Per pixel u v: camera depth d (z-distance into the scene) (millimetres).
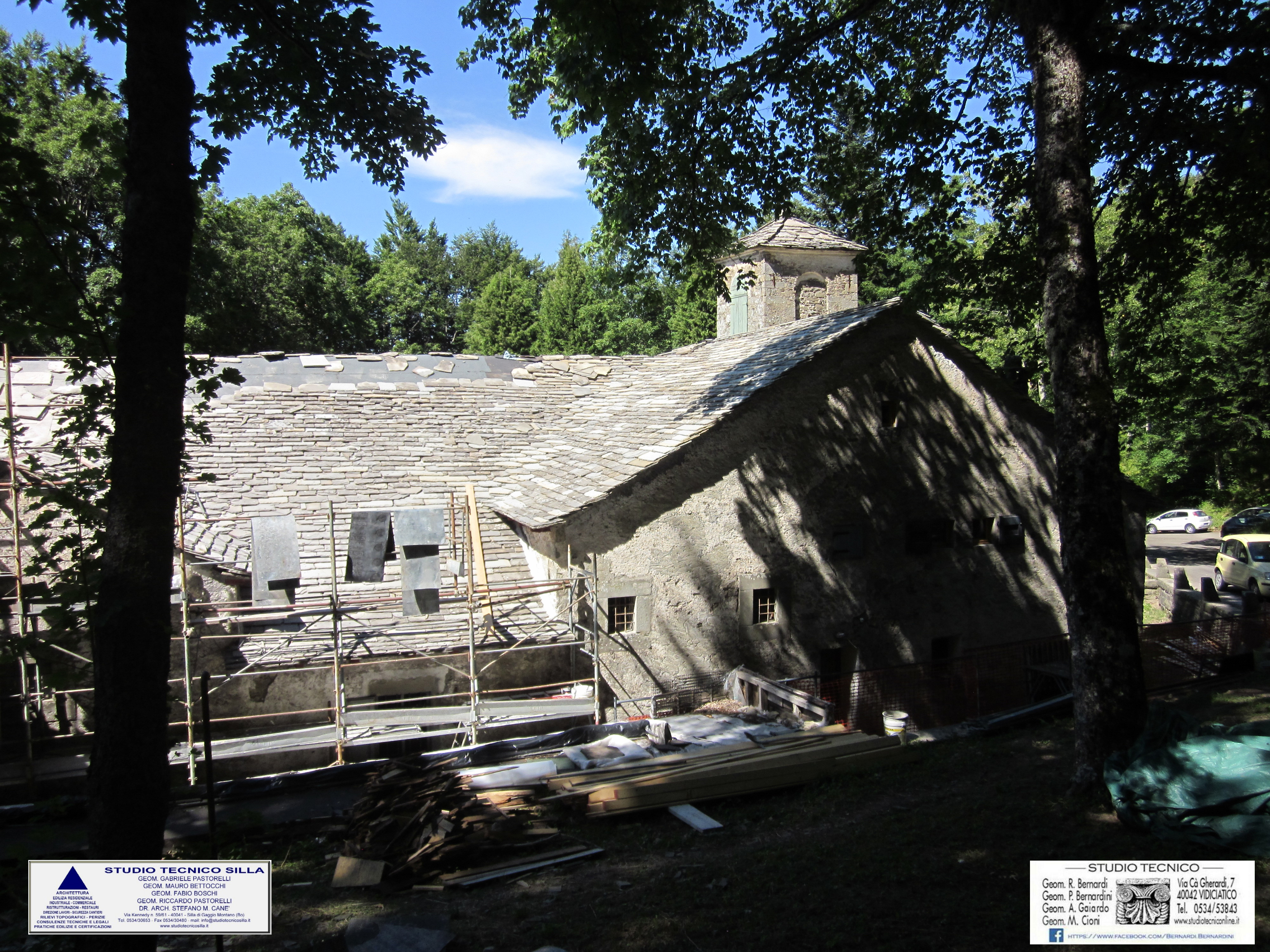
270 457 14695
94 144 5684
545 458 15930
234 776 11414
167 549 5203
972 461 16703
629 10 10227
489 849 7828
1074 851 7180
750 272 14141
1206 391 16734
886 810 9016
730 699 13844
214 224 29203
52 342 16125
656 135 12281
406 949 5875
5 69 9648
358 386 16938
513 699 13148
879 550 15609
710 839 8438
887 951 5797
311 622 12227
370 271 54062
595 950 6000
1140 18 12148
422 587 11734
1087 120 11633
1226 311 23234
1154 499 18266
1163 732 7930
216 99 8211
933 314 25812
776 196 13297
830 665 15367
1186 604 19594
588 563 13062
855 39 13031
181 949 6328
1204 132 11930
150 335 5199
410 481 15078
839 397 15266
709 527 14039
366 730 11742
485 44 12539
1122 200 13977
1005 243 13898
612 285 14188
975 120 13180
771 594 14664
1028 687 16703
